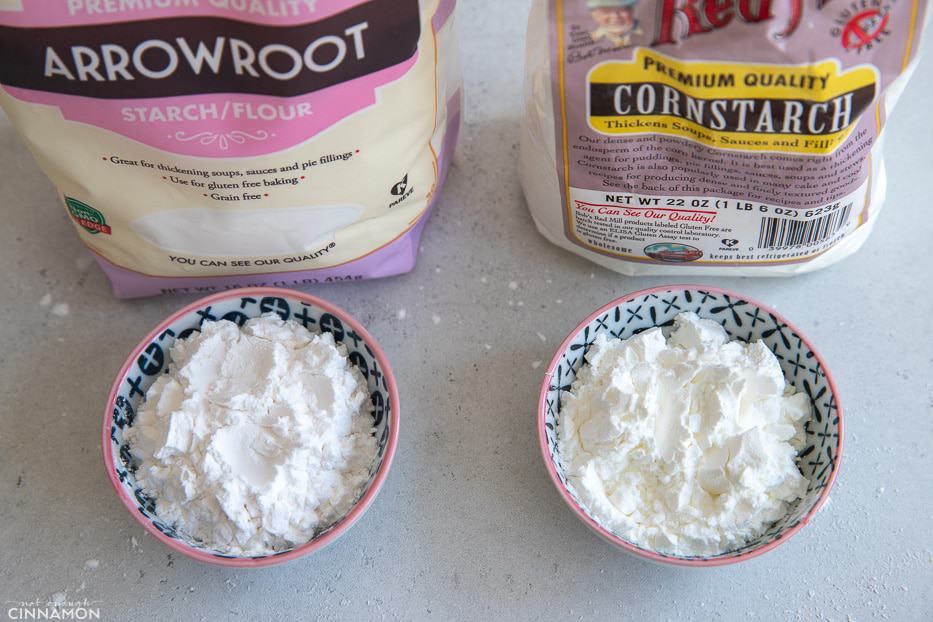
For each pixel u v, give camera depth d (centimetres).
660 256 35
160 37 28
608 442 30
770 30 28
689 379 31
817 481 30
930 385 35
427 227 38
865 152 31
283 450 30
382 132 31
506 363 35
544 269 37
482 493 33
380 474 30
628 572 32
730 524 30
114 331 36
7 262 37
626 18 28
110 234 33
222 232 33
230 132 30
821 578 32
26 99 29
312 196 32
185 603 32
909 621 31
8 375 35
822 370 31
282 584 32
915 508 33
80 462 34
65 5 27
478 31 42
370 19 28
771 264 35
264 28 27
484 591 32
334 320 33
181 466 30
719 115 29
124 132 30
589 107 30
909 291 36
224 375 32
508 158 40
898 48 28
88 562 32
